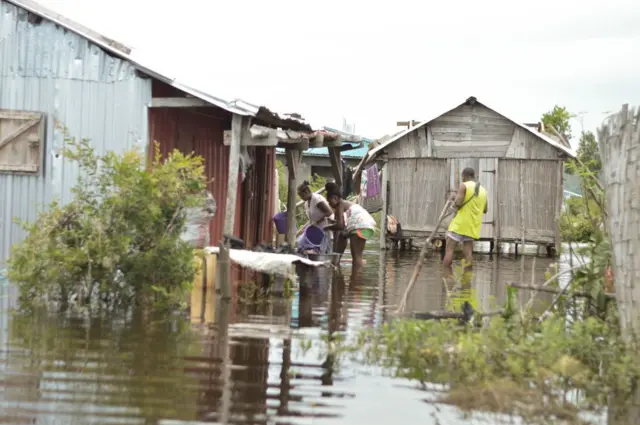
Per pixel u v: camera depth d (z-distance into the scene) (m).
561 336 7.28
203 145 14.83
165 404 5.64
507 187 22.34
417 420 5.48
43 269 9.15
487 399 5.93
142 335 7.73
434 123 22.98
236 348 7.33
